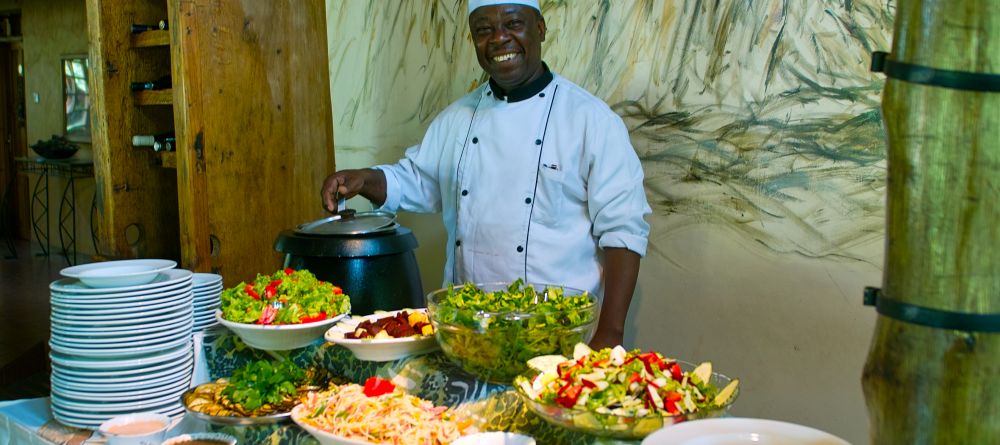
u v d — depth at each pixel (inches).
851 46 97.8
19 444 87.3
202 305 99.1
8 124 408.8
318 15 139.6
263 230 132.4
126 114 138.0
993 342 38.8
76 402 84.0
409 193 117.5
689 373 59.6
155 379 85.4
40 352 200.1
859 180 98.3
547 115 103.6
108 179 136.7
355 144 169.8
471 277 108.7
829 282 102.1
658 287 121.1
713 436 50.4
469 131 109.3
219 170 126.0
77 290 83.4
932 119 38.7
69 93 357.7
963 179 38.4
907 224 40.1
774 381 108.7
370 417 65.2
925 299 39.7
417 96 153.6
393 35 157.6
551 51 131.4
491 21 100.5
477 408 67.8
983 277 38.7
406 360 76.2
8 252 362.6
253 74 130.0
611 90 123.4
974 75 37.8
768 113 106.0
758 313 109.7
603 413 54.4
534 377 63.8
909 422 40.8
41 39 370.6
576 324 67.4
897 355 41.0
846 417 102.0
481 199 107.0
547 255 103.0
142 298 84.7
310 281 88.5
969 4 37.7
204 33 123.2
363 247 98.5
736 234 111.0
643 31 118.9
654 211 120.4
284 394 78.9
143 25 136.3
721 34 110.0
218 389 82.7
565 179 101.7
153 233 142.3
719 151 111.5
